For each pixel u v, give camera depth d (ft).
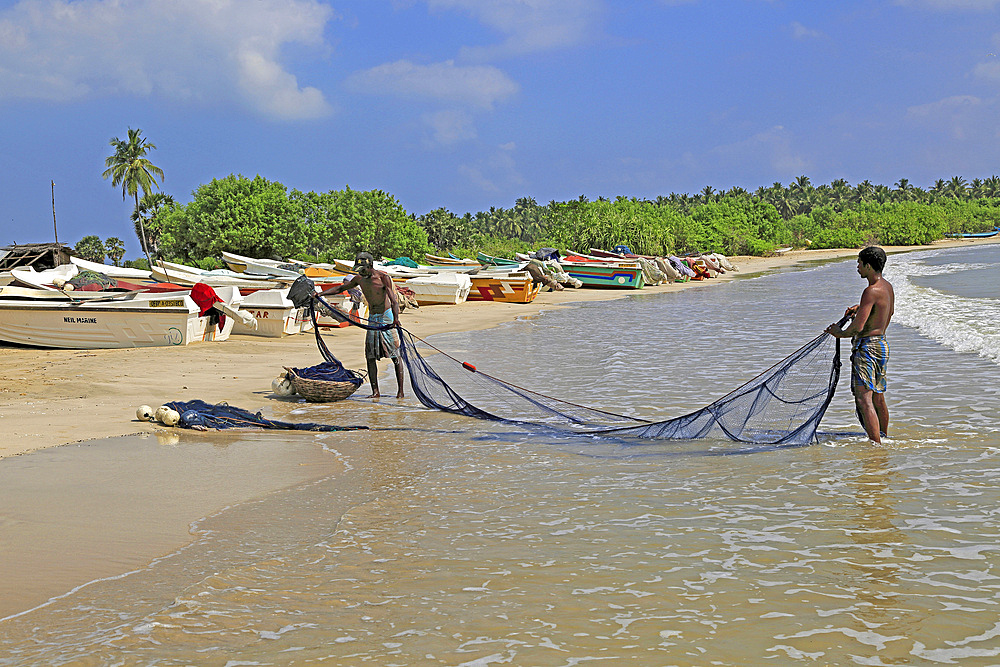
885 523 18.92
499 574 16.38
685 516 19.90
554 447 28.40
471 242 435.94
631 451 27.45
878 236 488.02
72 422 32.58
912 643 13.07
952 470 23.39
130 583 16.16
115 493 22.61
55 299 60.70
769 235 461.78
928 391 36.50
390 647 13.29
